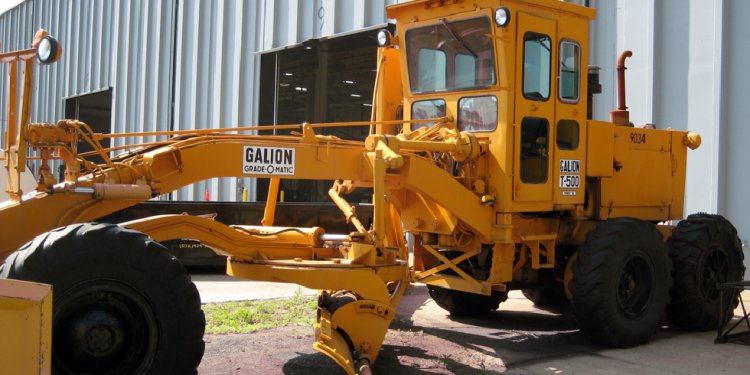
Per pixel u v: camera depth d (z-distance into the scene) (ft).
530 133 18.75
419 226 19.11
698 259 20.89
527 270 20.24
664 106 28.68
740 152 26.73
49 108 79.46
